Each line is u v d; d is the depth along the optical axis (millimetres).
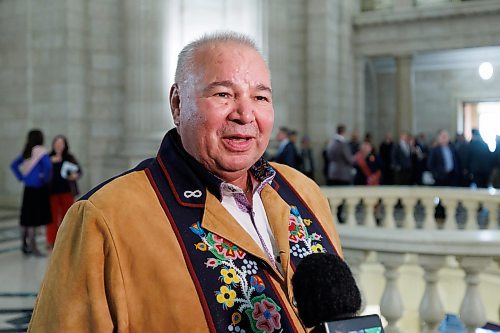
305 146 13258
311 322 1218
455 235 3568
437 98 20250
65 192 8102
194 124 1523
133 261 1413
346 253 3818
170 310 1387
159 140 12391
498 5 15781
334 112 16844
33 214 7566
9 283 6340
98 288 1387
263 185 1689
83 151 12414
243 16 14305
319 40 16297
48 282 1444
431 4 17156
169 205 1506
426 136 20422
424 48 17000
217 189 1554
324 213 1883
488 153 12945
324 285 1194
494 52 18172
